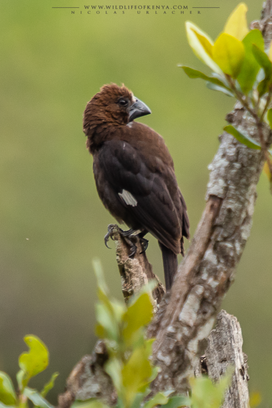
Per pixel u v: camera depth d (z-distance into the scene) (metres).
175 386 2.61
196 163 16.31
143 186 7.44
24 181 16.16
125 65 17.16
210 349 4.47
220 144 2.91
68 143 16.55
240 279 14.47
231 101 16.84
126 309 1.94
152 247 14.20
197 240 2.76
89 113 7.92
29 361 2.16
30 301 14.73
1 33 17.06
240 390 4.31
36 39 17.20
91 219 15.94
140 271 5.74
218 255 2.72
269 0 3.26
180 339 2.65
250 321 14.05
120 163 7.57
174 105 16.75
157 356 2.63
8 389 2.14
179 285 2.73
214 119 16.73
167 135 16.47
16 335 14.24
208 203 2.80
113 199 7.73
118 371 1.96
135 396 2.01
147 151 7.64
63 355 13.89
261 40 2.40
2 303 14.57
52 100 16.84
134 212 7.49
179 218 7.45
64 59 17.08
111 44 17.23
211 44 2.41
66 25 17.22
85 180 16.22
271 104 2.81
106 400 2.28
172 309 2.71
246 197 2.76
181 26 17.23
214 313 2.70
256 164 2.79
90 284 15.04
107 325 1.89
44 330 14.42
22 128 16.59
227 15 16.89
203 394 1.96
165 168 7.63
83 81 17.00
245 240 2.76
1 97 16.78
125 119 7.97
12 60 16.97
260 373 11.84
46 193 16.03
